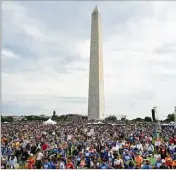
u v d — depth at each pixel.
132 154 27.61
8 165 24.88
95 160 23.88
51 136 47.62
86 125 90.44
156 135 52.00
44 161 23.14
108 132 57.91
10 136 46.38
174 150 30.42
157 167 21.67
